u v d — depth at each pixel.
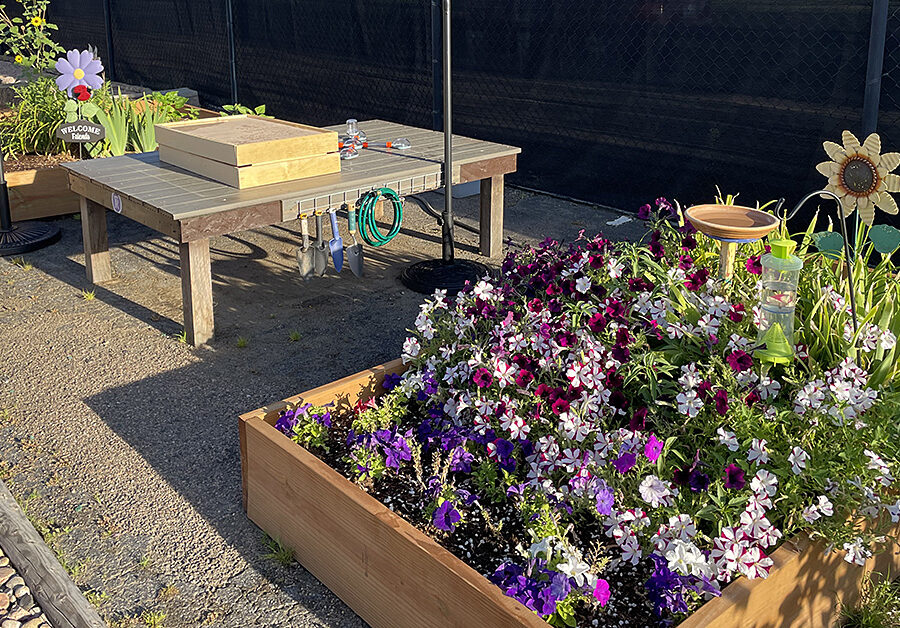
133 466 3.55
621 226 6.79
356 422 3.19
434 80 8.06
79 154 7.56
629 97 6.87
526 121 7.64
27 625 2.65
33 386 4.22
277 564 2.99
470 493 2.88
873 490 2.53
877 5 5.35
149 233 6.68
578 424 2.76
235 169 4.75
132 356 4.55
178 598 2.82
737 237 2.73
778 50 5.94
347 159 5.56
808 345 3.00
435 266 5.63
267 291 5.52
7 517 3.13
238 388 4.21
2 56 13.46
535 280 3.54
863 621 2.64
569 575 2.26
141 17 11.49
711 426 2.72
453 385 3.43
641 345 3.04
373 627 2.68
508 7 7.44
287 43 9.41
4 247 6.10
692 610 2.33
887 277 3.33
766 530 2.37
